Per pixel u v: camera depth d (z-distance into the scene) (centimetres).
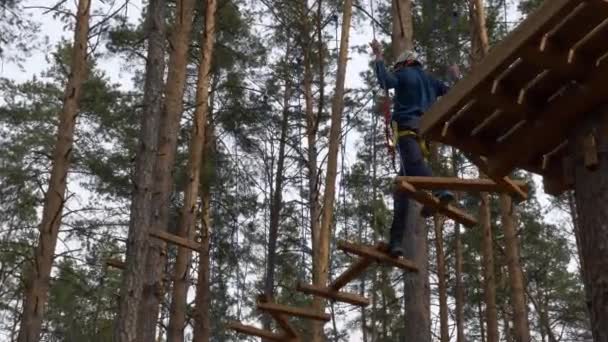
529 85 435
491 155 494
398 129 590
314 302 1183
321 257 1209
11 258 1627
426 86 607
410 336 803
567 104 430
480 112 463
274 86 1742
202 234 1581
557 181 497
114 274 2016
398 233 624
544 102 444
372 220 1872
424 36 1109
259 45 1720
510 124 470
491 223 1903
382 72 590
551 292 2277
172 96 1312
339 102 1284
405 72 606
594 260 406
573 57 406
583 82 421
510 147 479
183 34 1370
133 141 1738
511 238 1391
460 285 1934
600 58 408
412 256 823
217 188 1675
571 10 381
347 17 1320
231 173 1623
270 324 1730
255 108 1636
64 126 1254
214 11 1490
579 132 434
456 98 450
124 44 1530
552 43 404
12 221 1698
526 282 2069
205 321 1528
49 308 1911
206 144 1609
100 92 1641
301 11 1653
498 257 1911
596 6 375
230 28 1647
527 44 403
